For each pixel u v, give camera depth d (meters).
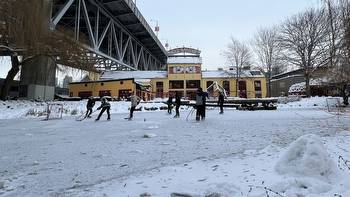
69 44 30.27
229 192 3.94
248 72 65.25
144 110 27.45
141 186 4.54
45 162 6.42
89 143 8.74
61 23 54.44
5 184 4.89
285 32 42.09
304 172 4.30
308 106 29.78
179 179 4.81
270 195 3.77
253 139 8.52
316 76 37.56
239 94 62.75
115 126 13.44
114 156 6.85
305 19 39.97
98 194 4.24
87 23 44.25
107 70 66.19
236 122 13.69
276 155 6.16
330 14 18.78
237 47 62.16
